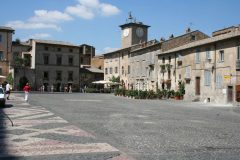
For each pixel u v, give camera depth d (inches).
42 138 425.7
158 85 2253.9
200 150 372.2
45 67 3073.3
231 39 1491.1
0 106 987.9
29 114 757.9
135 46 2785.4
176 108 1135.0
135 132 500.4
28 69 2960.1
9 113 773.9
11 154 330.6
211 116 852.6
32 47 3097.9
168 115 828.0
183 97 1887.3
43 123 589.6
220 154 353.4
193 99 1784.0
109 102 1391.5
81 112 848.3
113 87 3048.7
